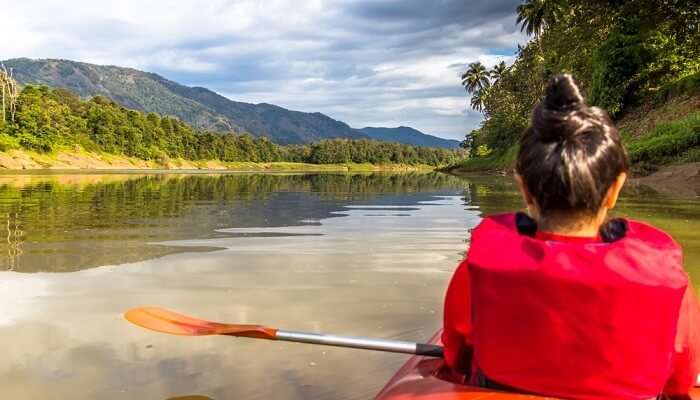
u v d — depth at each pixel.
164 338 3.35
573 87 1.52
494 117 65.62
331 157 155.12
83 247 6.46
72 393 2.60
